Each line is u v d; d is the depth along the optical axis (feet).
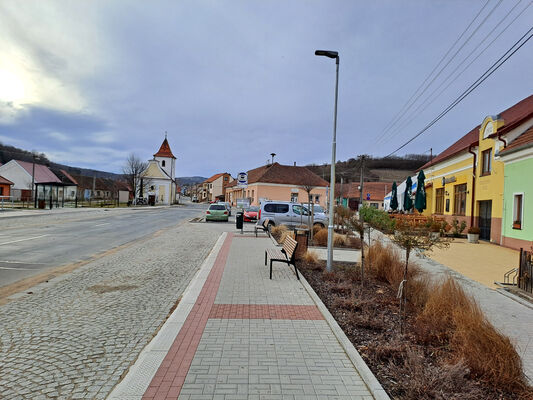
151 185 230.07
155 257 32.12
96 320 15.66
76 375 10.79
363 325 15.19
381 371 11.36
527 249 41.39
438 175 80.48
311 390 10.03
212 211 84.43
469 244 50.24
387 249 25.91
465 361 11.49
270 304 18.22
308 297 19.62
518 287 24.06
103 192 300.40
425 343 13.64
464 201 64.90
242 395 9.65
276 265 28.68
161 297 19.48
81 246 37.60
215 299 18.89
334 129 27.22
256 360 11.81
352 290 20.03
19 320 15.39
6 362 11.54
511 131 47.21
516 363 11.07
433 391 9.98
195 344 12.96
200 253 35.01
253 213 85.97
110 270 26.09
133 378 10.39
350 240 46.65
